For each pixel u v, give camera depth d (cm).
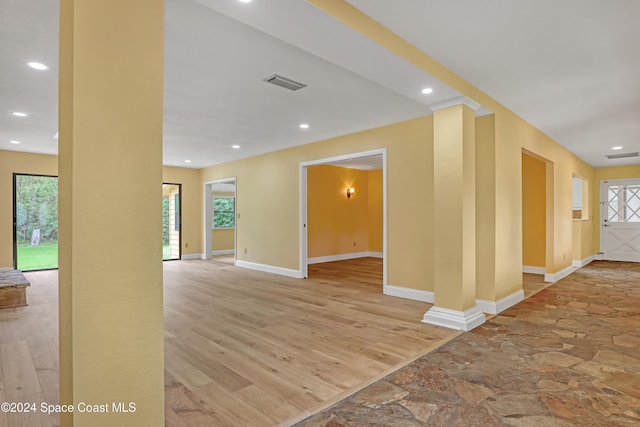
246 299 477
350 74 324
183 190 926
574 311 410
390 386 233
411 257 478
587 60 296
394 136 497
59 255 147
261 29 218
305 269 647
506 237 424
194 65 304
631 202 844
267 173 720
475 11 225
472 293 366
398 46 255
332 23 211
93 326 133
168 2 212
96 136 134
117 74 139
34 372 254
